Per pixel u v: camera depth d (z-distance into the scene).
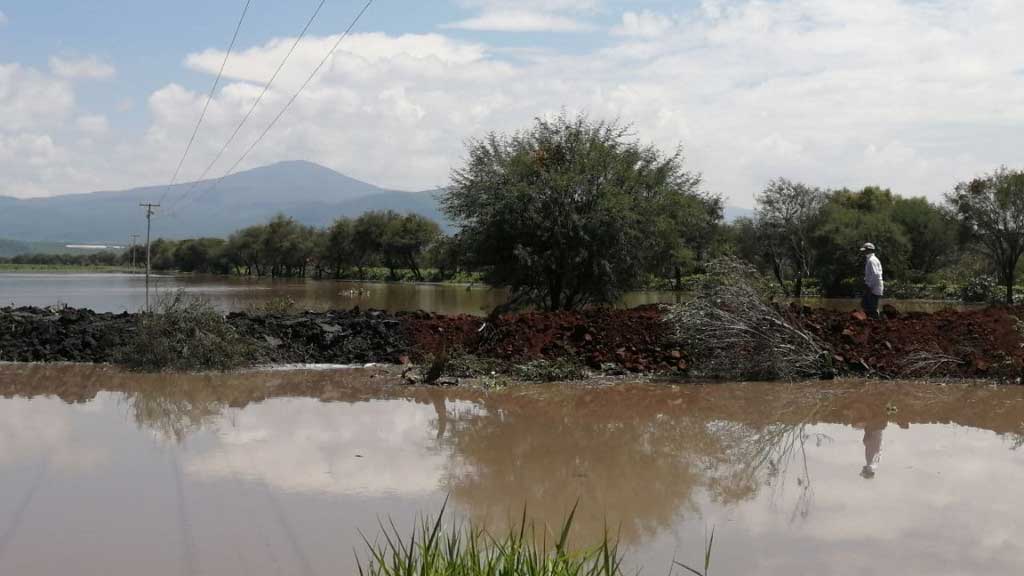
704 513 7.29
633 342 16.41
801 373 15.12
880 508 7.39
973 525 6.90
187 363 16.00
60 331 17.95
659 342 16.38
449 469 8.80
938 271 60.91
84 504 7.48
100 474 8.52
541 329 16.81
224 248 124.12
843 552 6.28
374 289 62.03
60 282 84.69
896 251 57.78
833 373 15.06
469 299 45.34
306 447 9.75
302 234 110.06
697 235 36.19
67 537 6.62
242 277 111.88
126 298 46.59
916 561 6.09
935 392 13.69
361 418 11.57
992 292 49.09
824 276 59.34
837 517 7.14
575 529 6.86
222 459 9.14
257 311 20.77
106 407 12.38
